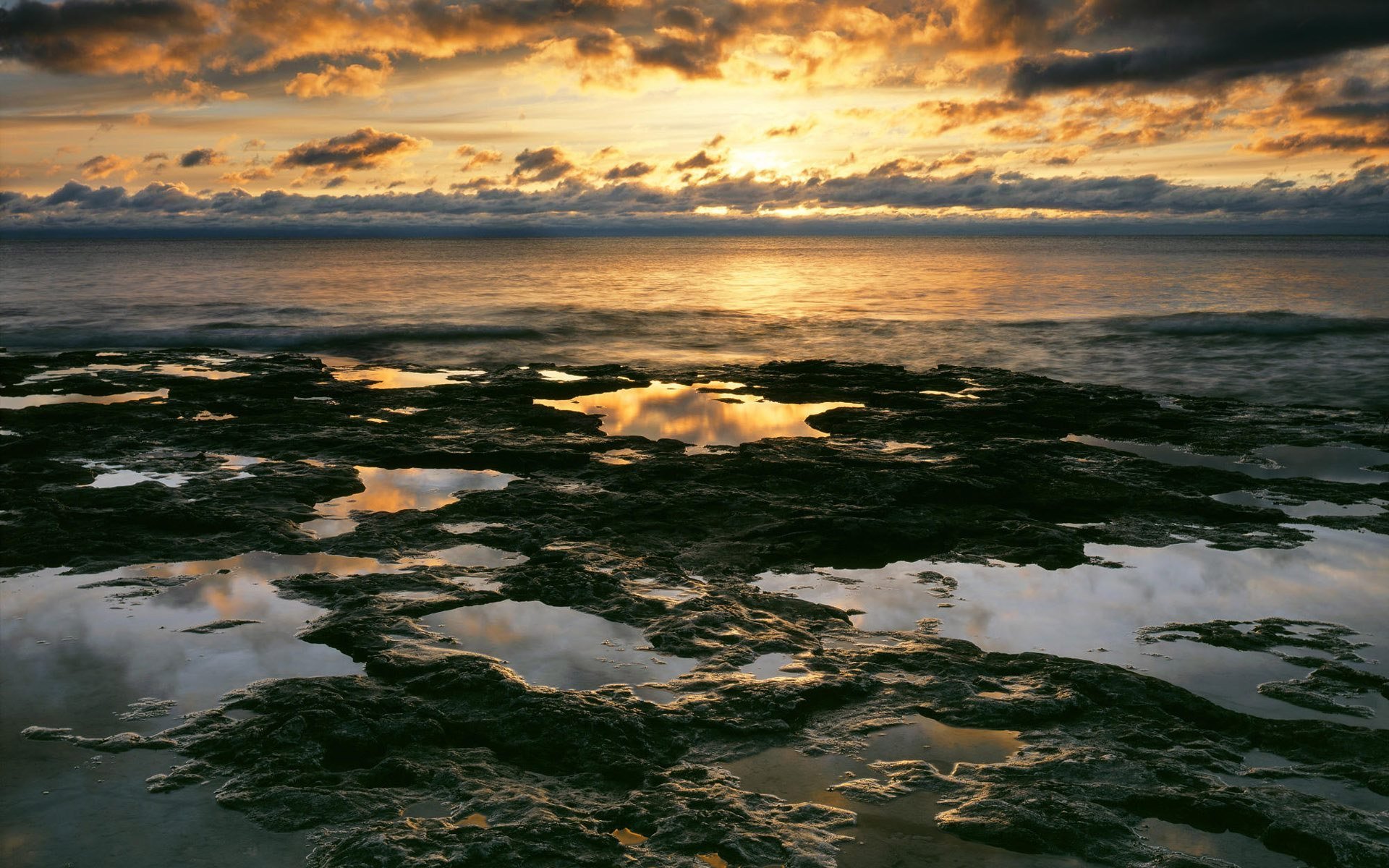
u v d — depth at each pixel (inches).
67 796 197.9
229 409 672.4
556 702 231.8
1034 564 365.7
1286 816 189.8
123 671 261.3
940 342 1128.2
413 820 187.6
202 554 362.6
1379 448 580.1
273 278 2209.6
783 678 253.1
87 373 848.3
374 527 398.0
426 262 3405.5
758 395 769.6
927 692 249.6
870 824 190.5
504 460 524.7
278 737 216.5
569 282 2209.6
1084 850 181.9
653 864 174.2
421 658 261.7
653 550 373.1
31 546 362.0
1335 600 329.4
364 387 770.2
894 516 407.5
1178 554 379.2
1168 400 740.7
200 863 176.2
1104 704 242.8
